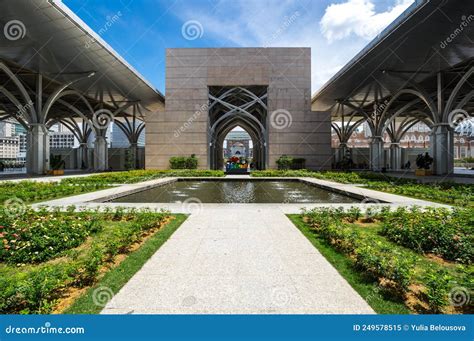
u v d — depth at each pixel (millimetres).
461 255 4934
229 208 9562
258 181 22281
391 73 26500
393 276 3789
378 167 38375
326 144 30609
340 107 44938
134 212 8273
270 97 30688
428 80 29094
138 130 50531
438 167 26562
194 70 31141
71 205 9531
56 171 28938
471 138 73688
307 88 30703
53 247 5359
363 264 4348
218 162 47781
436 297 3314
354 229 6137
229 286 3912
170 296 3641
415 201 11023
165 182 19719
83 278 4090
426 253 5363
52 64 24594
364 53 22125
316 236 6281
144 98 37875
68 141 89125
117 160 48625
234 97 36594
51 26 17984
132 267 4543
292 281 4062
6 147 87625
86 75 27094
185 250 5363
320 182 18625
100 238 6180
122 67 25766
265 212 8891
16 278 3645
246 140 71938
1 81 29359
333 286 3908
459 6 15516
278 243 5797
